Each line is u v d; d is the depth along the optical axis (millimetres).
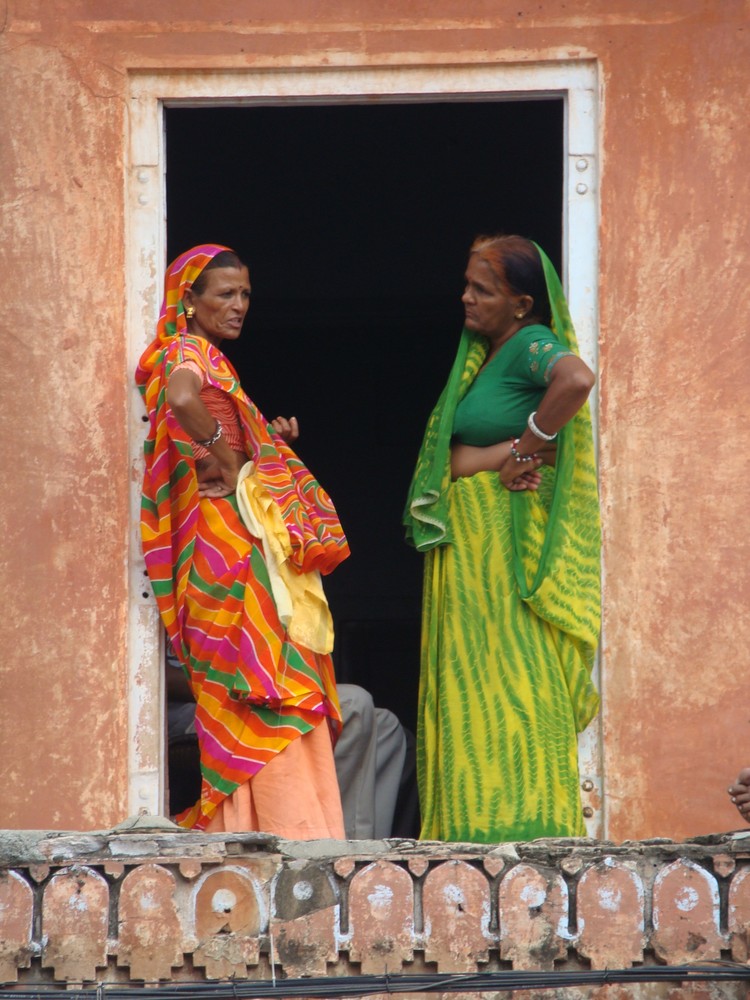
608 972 17656
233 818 20031
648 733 20703
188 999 17562
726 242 21469
